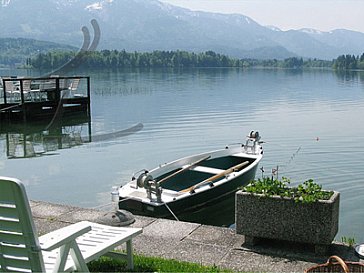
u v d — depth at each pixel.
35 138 17.39
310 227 4.09
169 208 7.29
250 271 3.89
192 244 4.52
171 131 17.73
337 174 11.18
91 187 10.48
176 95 32.16
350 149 14.16
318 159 12.86
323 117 21.92
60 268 2.92
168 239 4.66
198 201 7.82
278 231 4.20
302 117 21.89
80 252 3.07
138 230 3.82
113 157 13.61
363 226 7.86
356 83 51.41
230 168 9.38
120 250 4.41
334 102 28.94
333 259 3.50
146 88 38.75
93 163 12.92
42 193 10.07
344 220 8.16
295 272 3.85
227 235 4.71
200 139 16.08
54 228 5.07
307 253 4.19
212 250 4.36
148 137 16.61
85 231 3.04
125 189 7.92
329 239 4.05
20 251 2.97
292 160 12.77
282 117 21.86
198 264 4.04
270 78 63.56
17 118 20.80
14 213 2.90
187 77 60.38
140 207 7.34
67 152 14.55
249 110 24.34
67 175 11.61
